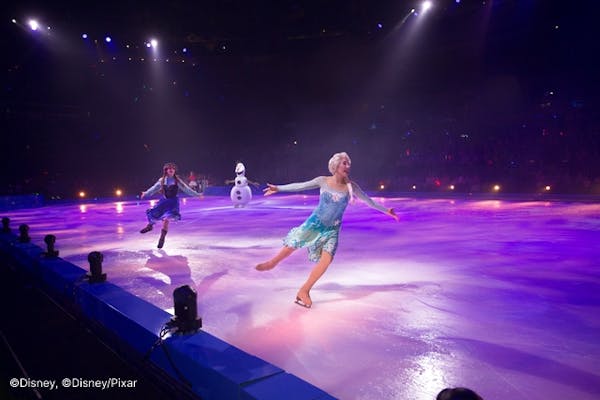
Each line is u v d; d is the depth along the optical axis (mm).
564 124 22094
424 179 23688
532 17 22906
